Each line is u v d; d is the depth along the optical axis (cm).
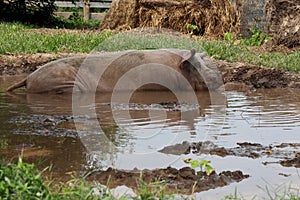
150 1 2088
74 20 2647
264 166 580
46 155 604
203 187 508
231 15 2039
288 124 782
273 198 484
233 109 895
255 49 1689
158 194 474
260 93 1073
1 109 864
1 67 1285
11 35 1642
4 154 606
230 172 545
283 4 1766
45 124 756
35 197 406
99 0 2959
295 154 625
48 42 1530
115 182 514
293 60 1380
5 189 405
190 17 2069
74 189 454
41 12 2406
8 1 2369
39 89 1024
